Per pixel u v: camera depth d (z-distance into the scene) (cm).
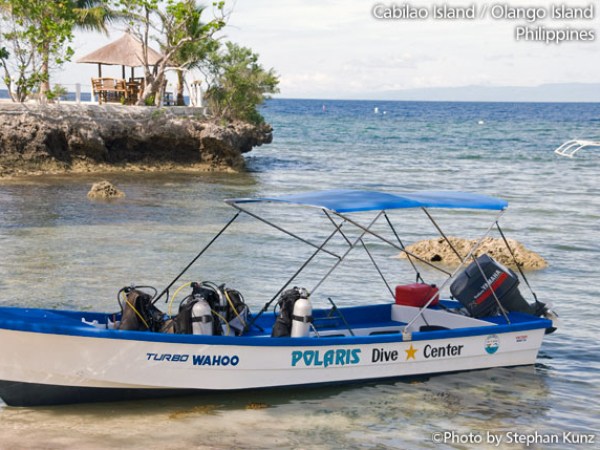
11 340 881
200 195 2986
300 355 965
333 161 4925
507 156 5694
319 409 932
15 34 3706
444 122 12650
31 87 3788
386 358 1012
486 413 932
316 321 1138
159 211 2519
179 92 4669
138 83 4325
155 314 986
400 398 974
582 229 2348
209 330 951
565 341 1220
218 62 4519
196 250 1861
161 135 3928
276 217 2461
